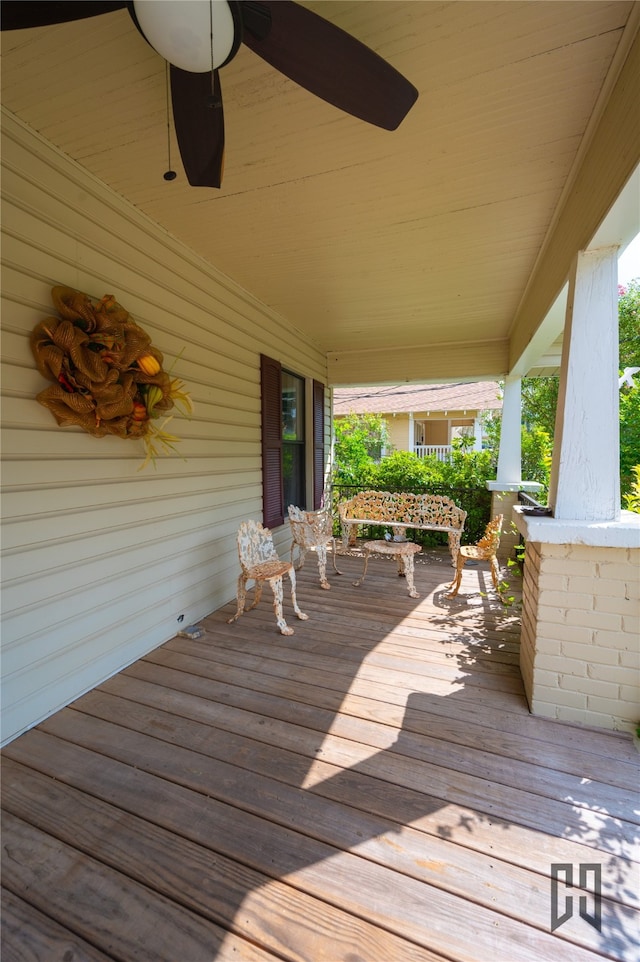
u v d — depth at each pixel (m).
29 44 1.38
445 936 1.05
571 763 1.62
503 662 2.40
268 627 2.89
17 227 1.73
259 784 1.53
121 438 2.28
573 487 1.93
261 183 2.11
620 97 1.42
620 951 1.02
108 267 2.19
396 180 2.09
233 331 3.43
